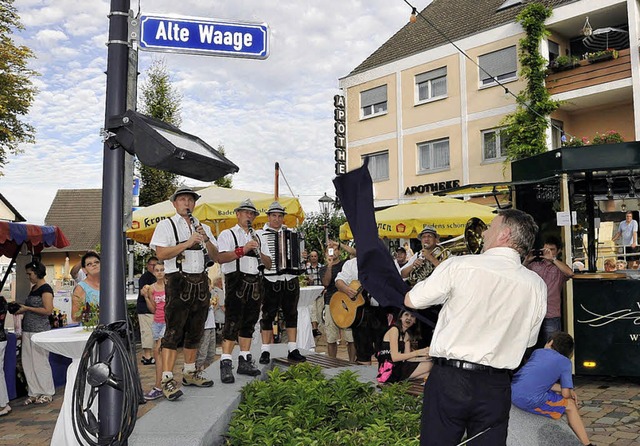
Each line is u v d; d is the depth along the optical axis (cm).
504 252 300
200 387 514
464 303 288
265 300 638
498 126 2020
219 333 1184
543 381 480
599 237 873
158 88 2261
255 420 445
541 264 739
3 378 678
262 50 336
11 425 628
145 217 1103
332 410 476
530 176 841
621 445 519
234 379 541
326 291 859
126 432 268
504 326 287
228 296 546
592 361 758
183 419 413
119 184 293
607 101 1881
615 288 752
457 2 2478
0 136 2175
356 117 2500
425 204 1216
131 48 307
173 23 318
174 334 470
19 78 2175
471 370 285
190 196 475
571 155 762
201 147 308
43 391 736
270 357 666
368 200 319
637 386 750
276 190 666
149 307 795
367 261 316
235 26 332
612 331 752
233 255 523
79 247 4181
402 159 2322
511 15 2094
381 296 319
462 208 1187
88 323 535
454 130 2155
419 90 2295
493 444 286
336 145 2497
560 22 1889
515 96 1898
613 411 633
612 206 873
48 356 745
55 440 475
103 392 279
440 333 294
